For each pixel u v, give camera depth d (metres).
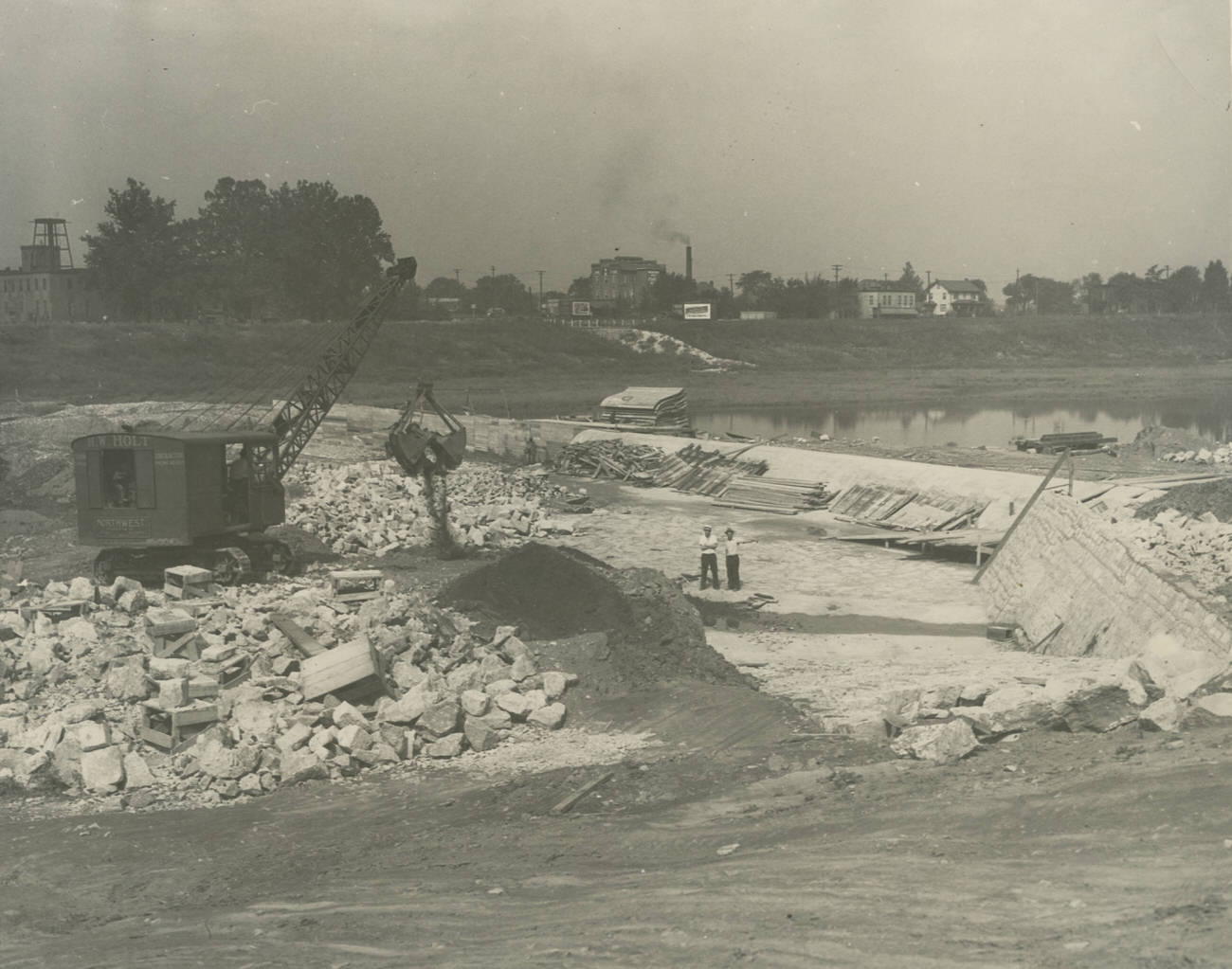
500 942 7.16
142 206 105.69
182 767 13.60
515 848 10.12
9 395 76.00
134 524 24.58
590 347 125.62
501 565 20.64
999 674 17.66
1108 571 21.69
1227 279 172.00
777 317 171.38
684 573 30.19
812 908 6.69
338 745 14.14
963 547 31.69
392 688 15.82
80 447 24.66
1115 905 5.81
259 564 27.31
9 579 24.02
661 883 8.05
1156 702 10.55
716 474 47.31
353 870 9.98
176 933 8.53
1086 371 128.12
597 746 14.36
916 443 65.06
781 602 26.66
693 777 12.26
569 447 55.47
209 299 111.38
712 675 17.55
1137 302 175.62
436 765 13.98
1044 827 7.60
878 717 13.83
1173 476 36.78
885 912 6.37
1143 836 6.89
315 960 7.28
